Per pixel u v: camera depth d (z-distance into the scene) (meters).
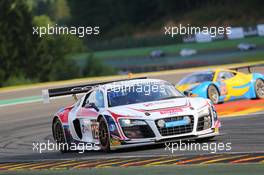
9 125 67.12
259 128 43.47
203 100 36.91
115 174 27.45
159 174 26.36
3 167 34.97
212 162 28.81
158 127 34.53
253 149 32.72
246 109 58.81
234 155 30.70
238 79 66.94
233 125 47.28
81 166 31.66
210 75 66.19
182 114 34.94
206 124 35.69
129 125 35.00
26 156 40.84
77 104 41.84
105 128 36.25
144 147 37.31
